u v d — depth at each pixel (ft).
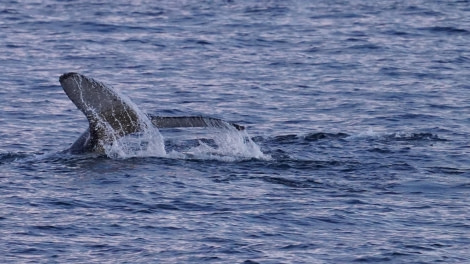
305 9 516.32
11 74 342.64
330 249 154.51
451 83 330.95
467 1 535.60
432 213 173.68
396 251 153.38
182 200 180.34
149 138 219.82
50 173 199.62
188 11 510.99
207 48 404.36
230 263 148.25
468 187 191.42
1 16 483.51
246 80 338.75
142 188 187.83
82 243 157.38
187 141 230.89
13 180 194.08
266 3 539.70
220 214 172.24
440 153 222.89
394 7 517.55
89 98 208.13
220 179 195.00
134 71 354.74
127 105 208.74
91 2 542.57
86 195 183.42
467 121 269.85
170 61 375.04
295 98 308.19
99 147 213.46
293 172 201.77
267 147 228.02
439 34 435.94
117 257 151.12
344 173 201.77
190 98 309.01
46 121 267.59
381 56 383.86
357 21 473.67
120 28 453.58
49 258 150.61
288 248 155.02
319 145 231.50
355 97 308.19
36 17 482.69
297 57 383.86
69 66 362.33
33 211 173.68
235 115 283.79
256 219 169.58
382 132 253.85
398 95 310.45
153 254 152.25
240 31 447.42
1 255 151.53
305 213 172.86
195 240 158.71
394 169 205.98
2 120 267.39
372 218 170.50
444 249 154.51
